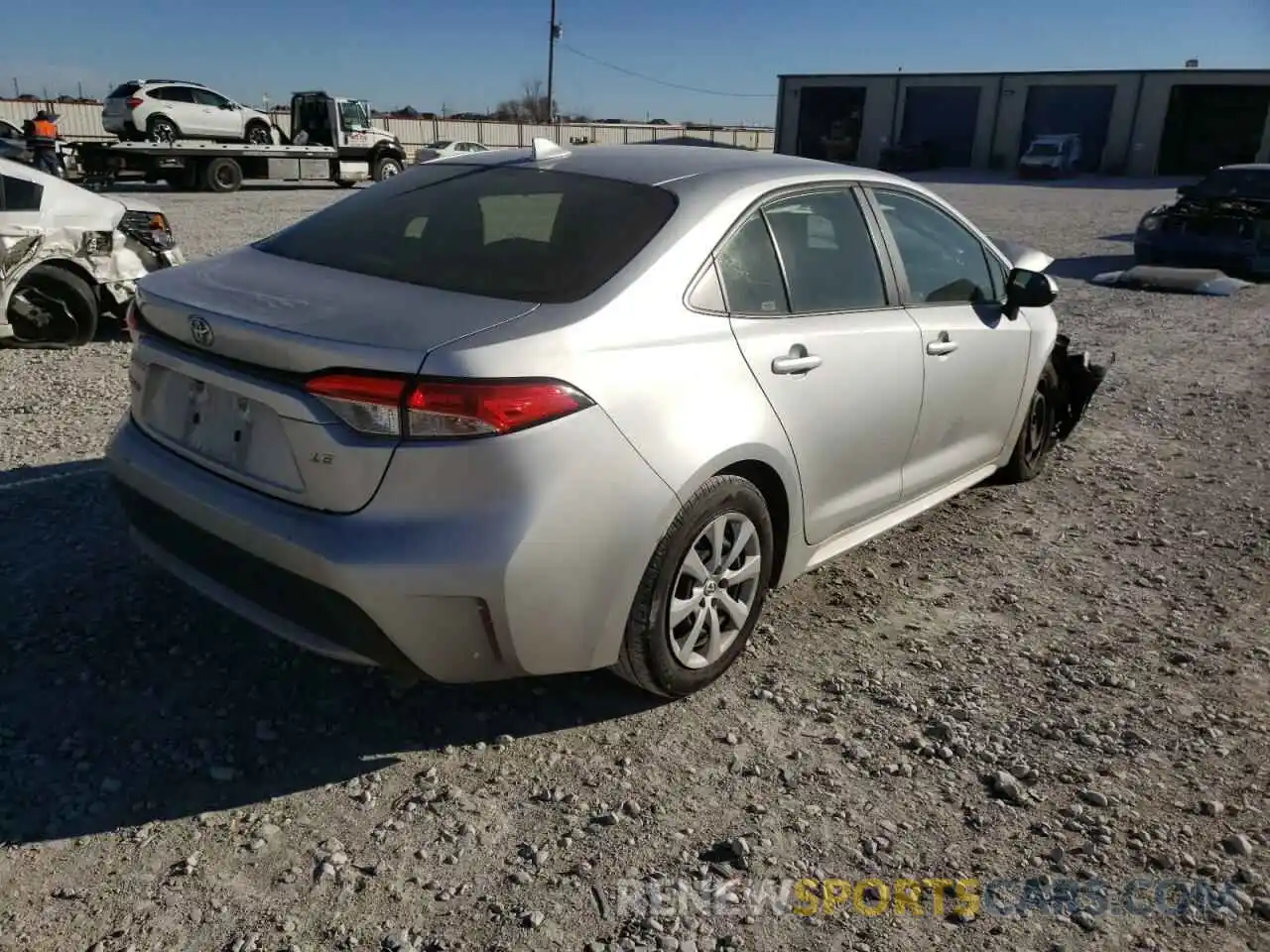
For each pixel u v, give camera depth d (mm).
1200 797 2951
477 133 51938
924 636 3834
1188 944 2426
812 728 3205
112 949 2260
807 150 55062
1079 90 47188
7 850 2520
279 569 2715
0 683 3168
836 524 3756
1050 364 5414
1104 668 3643
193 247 13336
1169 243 13852
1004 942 2410
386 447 2570
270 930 2334
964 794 2924
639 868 2582
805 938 2391
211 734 3020
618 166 3559
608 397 2771
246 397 2789
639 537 2854
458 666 2758
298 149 26047
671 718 3219
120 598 3711
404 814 2736
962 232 4512
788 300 3451
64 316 7605
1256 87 43875
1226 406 7371
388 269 3145
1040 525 4992
